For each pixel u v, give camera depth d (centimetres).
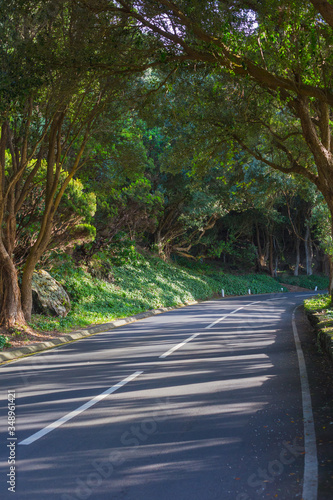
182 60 1285
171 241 5041
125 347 1247
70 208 1912
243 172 2547
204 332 1554
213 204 4019
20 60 1202
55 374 900
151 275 3700
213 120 1856
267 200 3200
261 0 1100
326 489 382
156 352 1139
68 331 1625
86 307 2239
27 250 1897
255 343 1270
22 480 415
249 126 1872
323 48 1359
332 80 1316
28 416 613
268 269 6519
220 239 6184
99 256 2875
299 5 1112
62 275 2384
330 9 888
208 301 3819
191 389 746
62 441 514
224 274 5519
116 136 1911
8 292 1506
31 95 1295
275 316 2209
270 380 802
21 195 1614
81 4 1227
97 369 938
